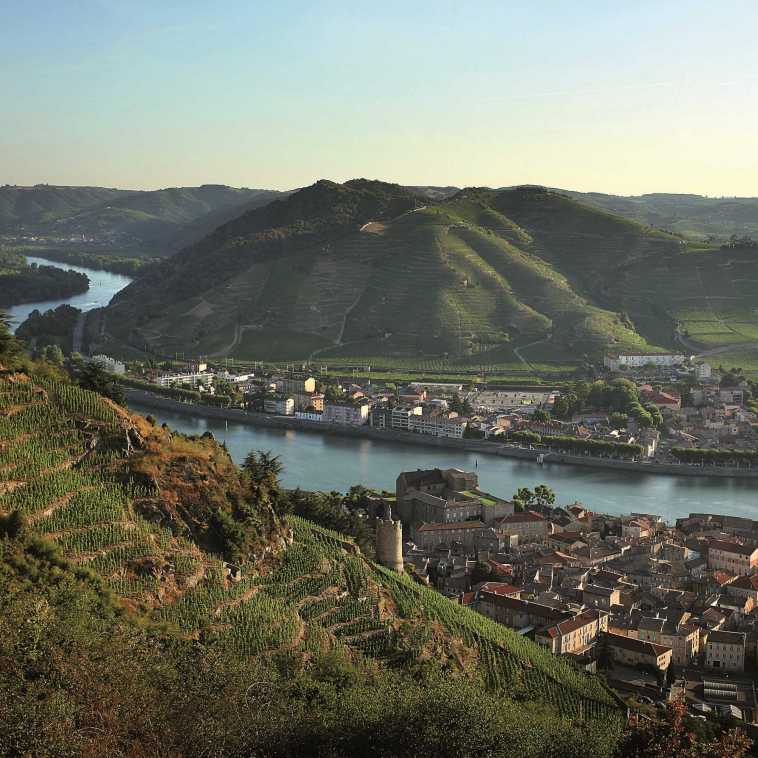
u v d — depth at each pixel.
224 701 158.75
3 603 166.88
